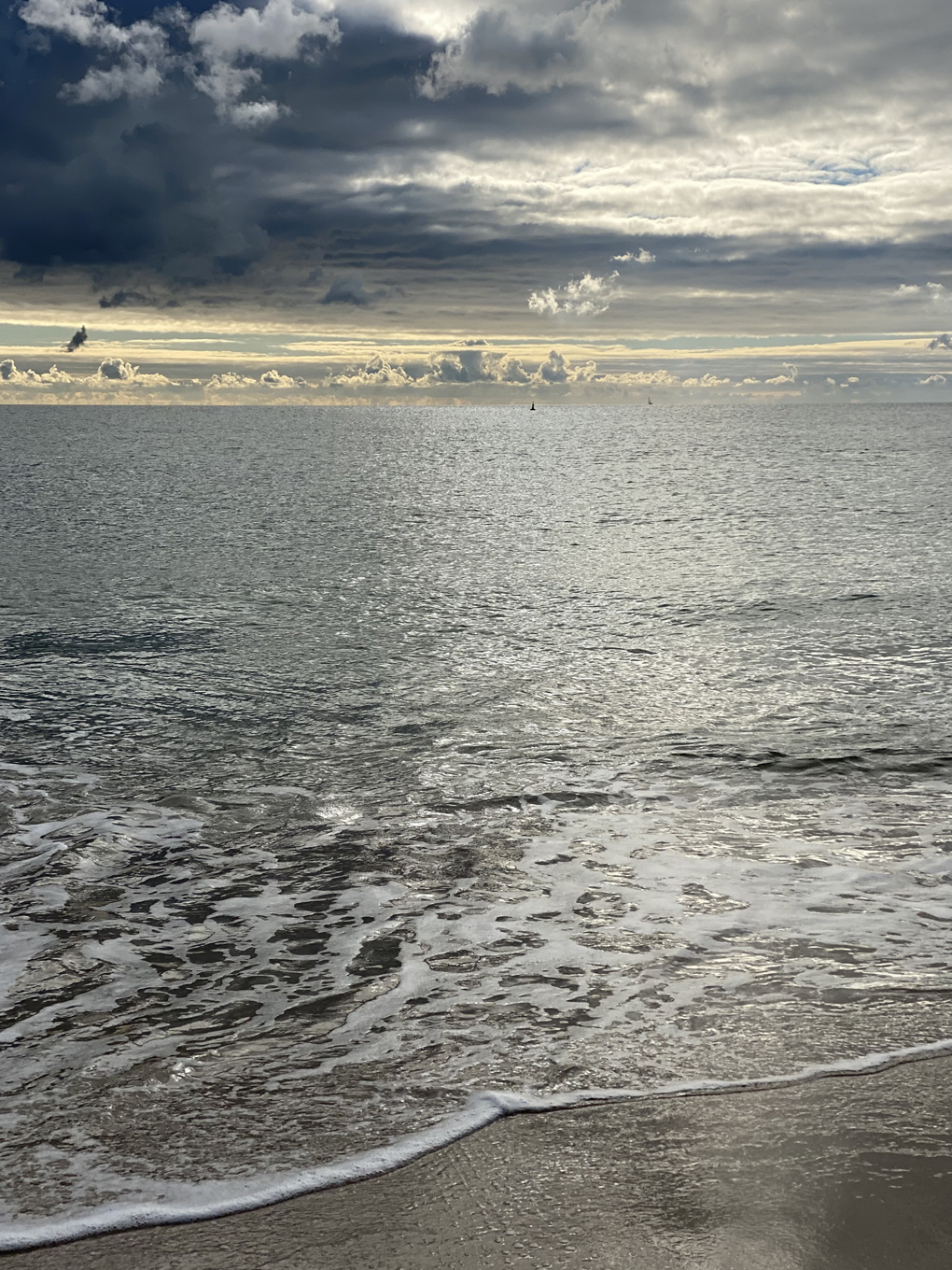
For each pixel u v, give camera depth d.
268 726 9.59
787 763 8.39
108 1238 2.88
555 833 6.88
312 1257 2.78
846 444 81.44
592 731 9.40
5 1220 2.98
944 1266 2.69
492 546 25.16
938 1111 3.50
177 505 35.41
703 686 11.05
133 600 17.11
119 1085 3.84
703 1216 2.93
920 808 7.30
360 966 4.98
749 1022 4.27
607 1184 3.10
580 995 4.60
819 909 5.59
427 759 8.59
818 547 23.97
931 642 13.21
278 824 7.09
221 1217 2.98
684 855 6.45
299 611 16.20
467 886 6.01
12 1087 3.83
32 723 9.66
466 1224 2.92
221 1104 3.69
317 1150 3.35
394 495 40.88
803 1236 2.82
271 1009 4.52
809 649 12.95
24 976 4.87
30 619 15.22
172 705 10.34
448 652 13.05
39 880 6.11
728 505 35.62
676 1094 3.67
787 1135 3.37
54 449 72.00
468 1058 4.01
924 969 4.80
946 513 31.62
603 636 14.07
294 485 45.53
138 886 6.03
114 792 7.78
